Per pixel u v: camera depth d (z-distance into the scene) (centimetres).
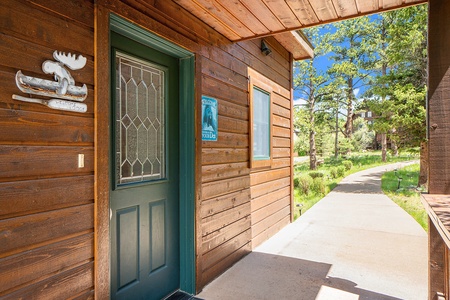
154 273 225
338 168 1361
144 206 216
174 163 246
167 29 213
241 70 332
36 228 133
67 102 146
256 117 382
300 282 265
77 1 151
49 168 139
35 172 133
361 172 1586
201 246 255
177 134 250
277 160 444
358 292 246
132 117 206
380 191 923
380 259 321
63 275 144
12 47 125
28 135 130
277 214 440
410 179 1125
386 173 1380
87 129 156
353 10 238
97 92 160
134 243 207
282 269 295
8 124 123
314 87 1734
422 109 846
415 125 891
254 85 363
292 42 445
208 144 268
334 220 517
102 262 162
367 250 352
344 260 319
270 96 417
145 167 219
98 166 160
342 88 1811
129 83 204
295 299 235
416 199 739
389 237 406
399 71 959
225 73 298
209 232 268
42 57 136
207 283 263
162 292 233
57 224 142
